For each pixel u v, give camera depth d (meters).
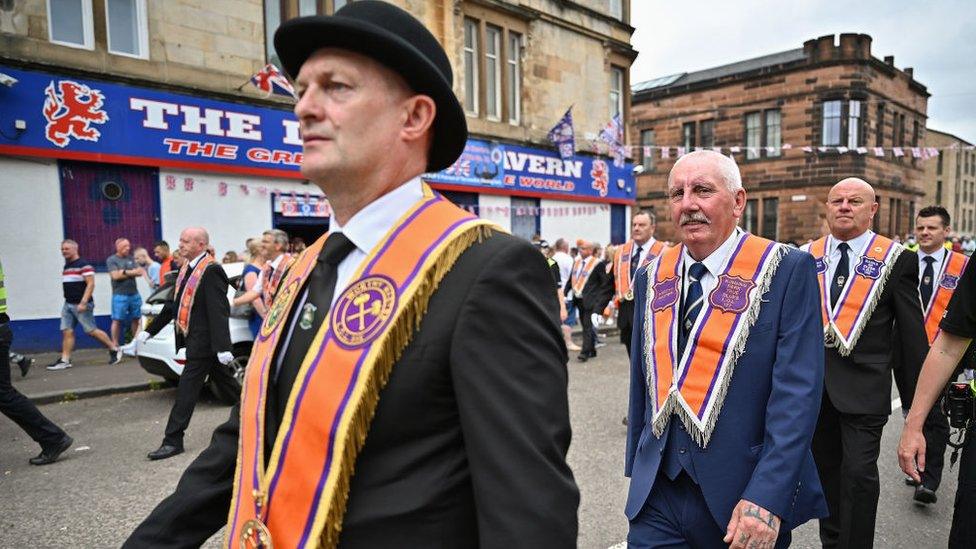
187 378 4.94
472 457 0.95
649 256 5.84
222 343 4.97
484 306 0.99
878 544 3.48
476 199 14.39
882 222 26.03
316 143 1.12
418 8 12.90
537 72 15.52
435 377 0.99
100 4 9.12
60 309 9.05
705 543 1.99
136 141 9.44
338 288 1.14
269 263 6.62
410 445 1.01
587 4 16.67
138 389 7.18
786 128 25.36
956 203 48.00
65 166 9.02
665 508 2.06
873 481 2.74
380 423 1.00
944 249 5.22
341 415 0.99
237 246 10.60
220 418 5.94
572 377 7.84
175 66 9.79
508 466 0.93
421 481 0.99
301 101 1.14
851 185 3.19
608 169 17.42
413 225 1.11
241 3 10.41
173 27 9.76
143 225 9.70
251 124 10.55
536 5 15.37
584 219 16.94
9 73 8.41
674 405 2.04
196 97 9.96
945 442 3.97
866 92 24.42
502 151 14.64
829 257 3.26
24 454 4.96
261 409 1.11
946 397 2.30
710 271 2.16
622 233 18.30
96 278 9.32
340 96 1.12
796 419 1.84
